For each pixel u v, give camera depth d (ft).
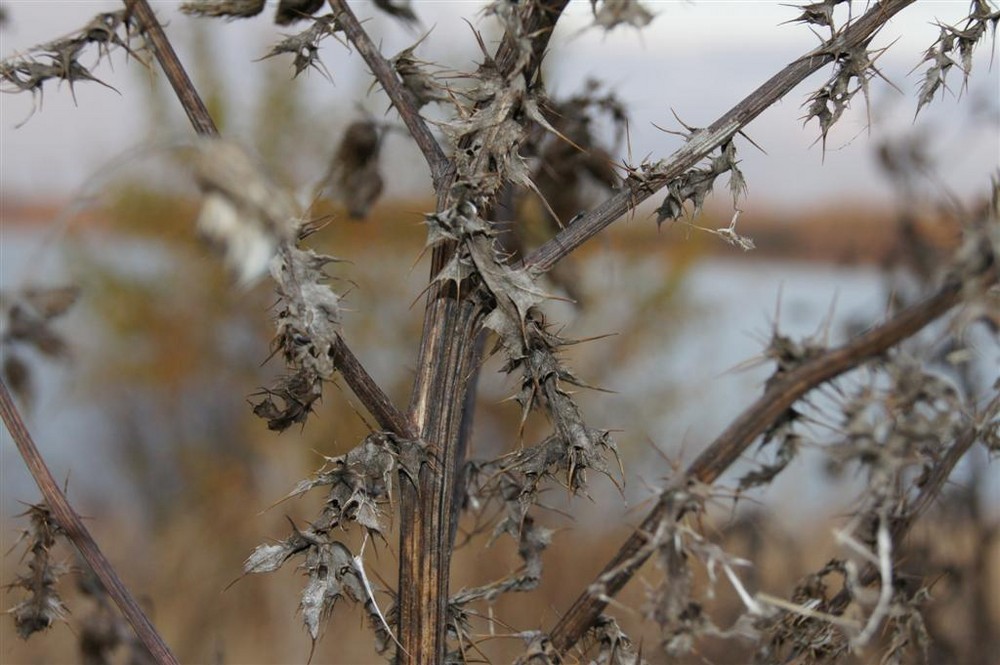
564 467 2.32
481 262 2.29
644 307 10.37
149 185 10.16
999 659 2.77
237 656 8.83
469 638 2.41
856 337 2.18
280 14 2.36
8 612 2.47
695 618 2.18
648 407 10.30
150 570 10.55
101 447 11.63
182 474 11.41
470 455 2.58
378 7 2.47
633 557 2.23
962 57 2.37
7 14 2.38
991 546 2.80
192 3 2.34
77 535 2.46
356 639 6.95
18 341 2.56
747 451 2.24
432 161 2.35
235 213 2.19
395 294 10.82
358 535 5.51
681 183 2.35
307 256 2.27
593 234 2.34
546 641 2.30
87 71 2.35
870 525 2.25
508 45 2.31
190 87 2.30
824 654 2.27
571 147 2.66
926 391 2.15
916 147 2.73
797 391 2.18
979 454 2.80
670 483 2.19
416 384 2.35
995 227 2.14
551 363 2.31
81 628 2.61
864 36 2.35
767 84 2.35
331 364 2.27
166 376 11.66
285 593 9.11
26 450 2.46
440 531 2.35
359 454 2.32
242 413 11.55
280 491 10.37
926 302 2.16
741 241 2.34
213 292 11.28
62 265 10.62
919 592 2.27
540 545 2.49
